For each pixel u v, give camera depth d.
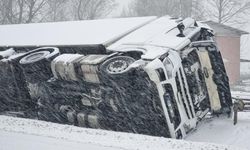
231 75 37.00
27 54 12.27
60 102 11.55
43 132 8.09
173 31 11.23
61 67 10.88
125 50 10.68
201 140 10.10
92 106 10.89
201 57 11.18
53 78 11.48
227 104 11.90
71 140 7.36
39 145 6.97
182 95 10.05
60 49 12.38
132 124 10.55
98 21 13.77
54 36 13.20
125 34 11.85
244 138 10.14
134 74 9.73
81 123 11.16
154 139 7.64
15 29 15.23
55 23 14.84
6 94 13.11
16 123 9.07
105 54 11.53
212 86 11.52
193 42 10.88
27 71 11.72
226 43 36.88
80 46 11.78
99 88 10.58
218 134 10.52
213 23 36.50
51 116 11.82
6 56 12.93
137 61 9.84
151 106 10.04
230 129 10.91
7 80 12.75
